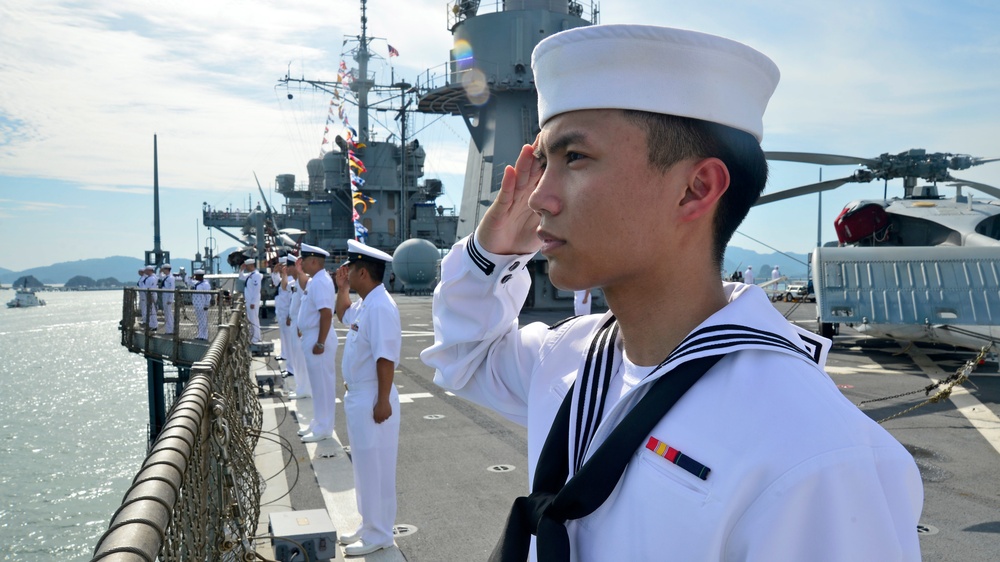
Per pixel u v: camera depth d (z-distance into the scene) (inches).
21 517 497.4
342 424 329.7
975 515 211.8
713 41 32.7
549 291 1088.2
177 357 597.0
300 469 256.7
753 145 34.7
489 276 53.0
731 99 33.4
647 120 33.0
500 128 1173.7
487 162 1197.7
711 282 35.7
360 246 194.1
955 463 265.9
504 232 51.6
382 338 180.9
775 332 32.0
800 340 34.4
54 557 424.8
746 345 30.6
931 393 391.9
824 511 26.6
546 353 46.7
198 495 89.8
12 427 855.7
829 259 492.4
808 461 27.1
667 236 33.9
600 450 32.4
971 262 465.4
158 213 1788.9
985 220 521.7
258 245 1076.5
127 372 1472.7
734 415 29.4
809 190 554.6
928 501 224.8
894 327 486.3
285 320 525.0
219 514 110.0
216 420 105.7
